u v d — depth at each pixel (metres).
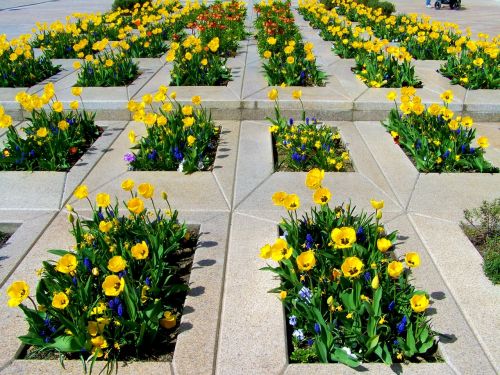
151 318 2.77
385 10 14.75
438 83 7.12
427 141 4.96
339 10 15.16
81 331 2.59
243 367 2.60
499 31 12.66
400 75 7.12
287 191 4.43
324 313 2.85
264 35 10.09
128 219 3.59
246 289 3.17
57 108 5.17
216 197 4.35
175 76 7.17
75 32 9.78
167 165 4.89
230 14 12.77
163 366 2.62
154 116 4.79
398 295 2.91
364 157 5.14
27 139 5.05
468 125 4.83
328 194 3.18
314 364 2.60
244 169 4.89
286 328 2.89
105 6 19.58
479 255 3.48
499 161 5.02
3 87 7.26
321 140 5.28
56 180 4.71
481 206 3.85
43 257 3.55
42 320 2.74
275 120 6.33
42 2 21.84
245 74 7.68
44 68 7.95
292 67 7.07
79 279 2.92
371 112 6.29
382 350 2.62
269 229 3.84
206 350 2.71
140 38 9.38
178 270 3.41
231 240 3.70
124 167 4.98
